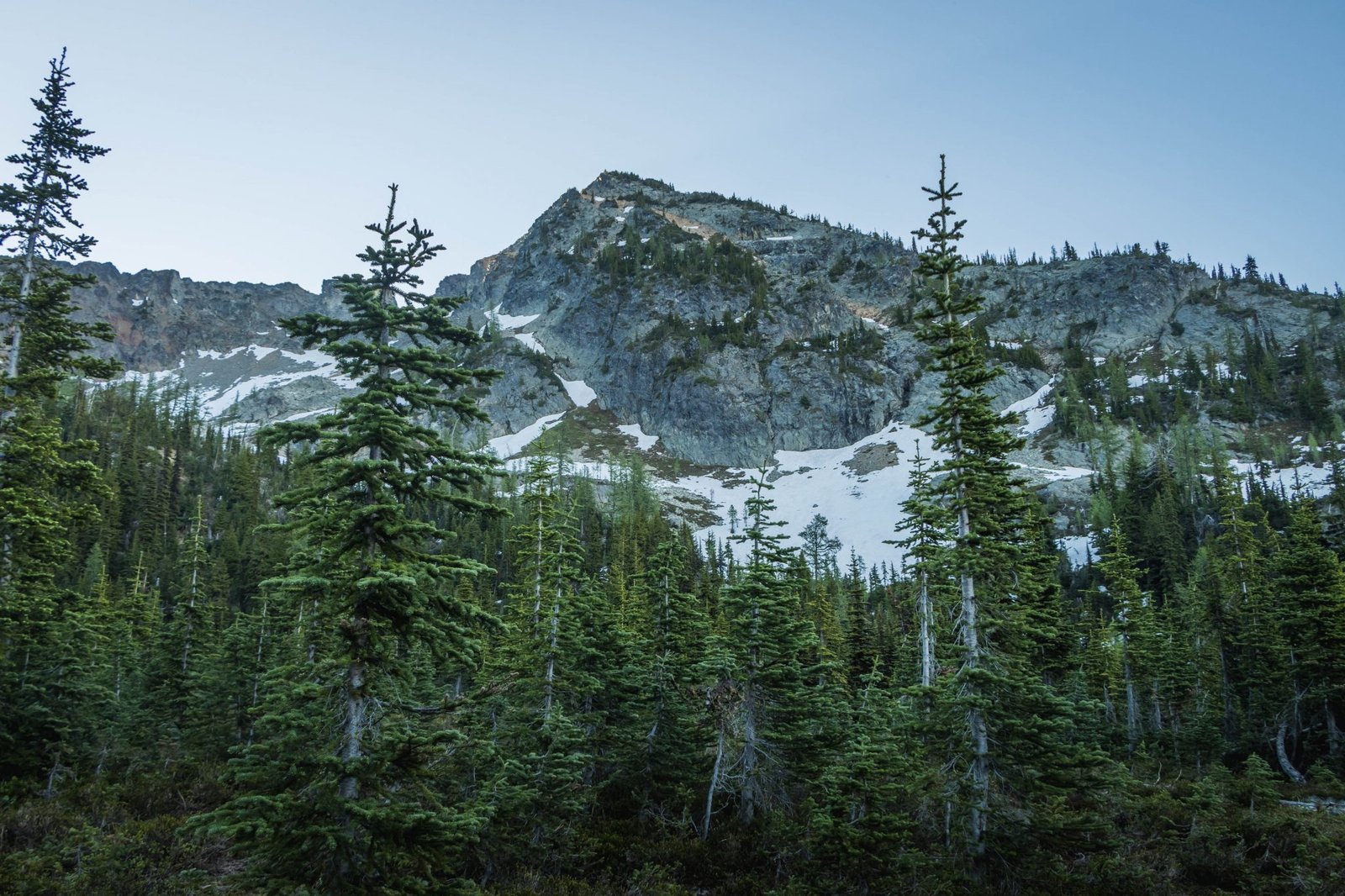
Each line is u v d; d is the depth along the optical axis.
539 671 25.34
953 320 22.77
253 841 11.36
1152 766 38.47
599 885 19.97
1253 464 128.00
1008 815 19.00
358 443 13.32
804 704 26.16
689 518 152.75
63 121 23.66
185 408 176.62
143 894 16.41
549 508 27.94
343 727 12.67
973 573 20.44
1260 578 47.78
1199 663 48.88
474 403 14.46
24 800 22.66
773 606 25.95
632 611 42.50
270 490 115.81
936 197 23.56
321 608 13.10
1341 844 21.59
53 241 23.12
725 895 20.41
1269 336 181.75
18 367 22.44
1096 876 19.36
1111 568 50.38
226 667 36.31
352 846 11.63
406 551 13.52
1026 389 180.00
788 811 24.09
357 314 14.34
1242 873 20.16
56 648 26.14
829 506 154.50
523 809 21.08
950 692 20.11
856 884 18.83
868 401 187.88
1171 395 159.25
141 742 33.84
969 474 21.22
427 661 29.84
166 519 91.88
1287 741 39.75
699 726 26.44
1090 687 46.25
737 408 194.50
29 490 20.56
